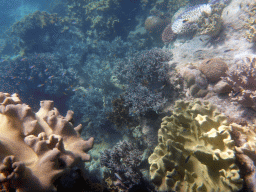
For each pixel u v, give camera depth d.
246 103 3.35
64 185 1.74
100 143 6.91
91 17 12.81
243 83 3.46
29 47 12.97
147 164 4.56
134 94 5.42
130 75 6.25
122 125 6.05
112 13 12.13
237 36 5.40
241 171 2.13
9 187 1.52
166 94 5.25
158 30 10.96
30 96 10.59
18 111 1.90
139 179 4.05
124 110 5.89
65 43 13.84
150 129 5.07
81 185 1.87
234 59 4.82
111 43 11.66
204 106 3.03
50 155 1.63
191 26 6.79
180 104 3.43
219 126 2.60
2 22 29.95
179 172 2.54
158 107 4.74
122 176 4.28
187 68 4.92
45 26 13.13
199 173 2.42
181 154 2.53
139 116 5.44
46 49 13.41
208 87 4.48
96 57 11.77
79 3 13.55
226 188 2.03
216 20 5.66
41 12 13.58
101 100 8.80
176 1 10.87
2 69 12.38
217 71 4.35
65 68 12.16
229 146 2.20
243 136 2.53
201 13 6.18
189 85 4.75
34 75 10.55
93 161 5.95
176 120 2.97
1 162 1.45
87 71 11.12
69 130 2.17
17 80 10.73
